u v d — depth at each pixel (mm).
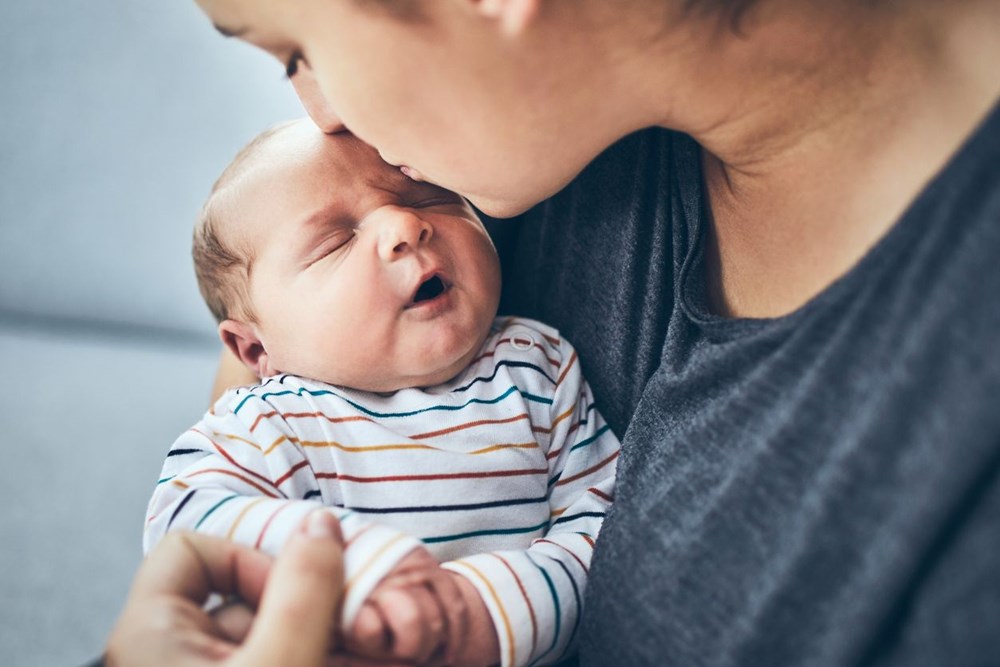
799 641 499
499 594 665
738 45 567
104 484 1868
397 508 781
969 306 443
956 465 433
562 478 847
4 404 2141
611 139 632
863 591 466
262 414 791
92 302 2580
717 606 542
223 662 503
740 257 674
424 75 572
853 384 500
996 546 421
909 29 557
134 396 2242
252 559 588
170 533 598
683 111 608
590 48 562
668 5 547
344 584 580
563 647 702
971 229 453
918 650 448
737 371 603
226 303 937
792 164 603
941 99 543
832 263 588
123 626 531
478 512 796
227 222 889
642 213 783
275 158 891
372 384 859
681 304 685
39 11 2340
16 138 2416
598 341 864
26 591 1545
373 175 876
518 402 854
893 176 559
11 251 2520
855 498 479
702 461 602
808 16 560
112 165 2451
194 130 2436
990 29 530
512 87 573
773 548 521
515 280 989
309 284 850
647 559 604
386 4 539
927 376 456
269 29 589
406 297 830
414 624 580
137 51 2377
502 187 637
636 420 720
